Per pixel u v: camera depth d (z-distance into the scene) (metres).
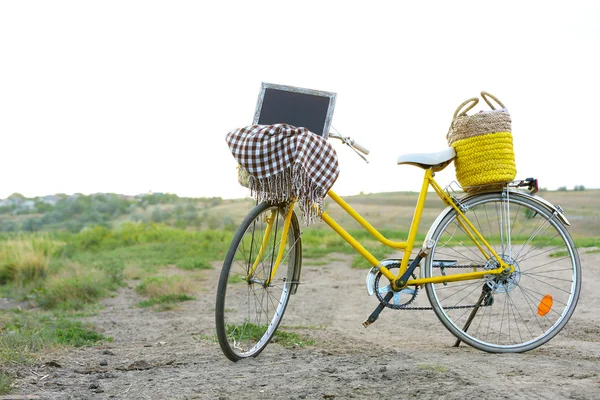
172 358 4.34
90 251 17.11
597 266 9.18
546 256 10.31
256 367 3.79
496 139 4.10
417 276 4.36
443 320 4.27
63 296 8.73
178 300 8.72
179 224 28.03
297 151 3.77
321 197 3.90
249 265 4.13
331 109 4.12
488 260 4.30
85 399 3.13
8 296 9.38
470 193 4.34
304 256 14.82
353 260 13.16
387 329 6.02
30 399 3.12
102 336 5.76
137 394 3.21
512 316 6.34
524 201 4.34
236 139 3.90
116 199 33.22
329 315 7.32
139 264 13.38
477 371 3.37
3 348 4.39
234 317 4.75
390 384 3.16
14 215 32.25
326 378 3.35
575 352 4.19
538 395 2.85
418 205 4.30
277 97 4.18
